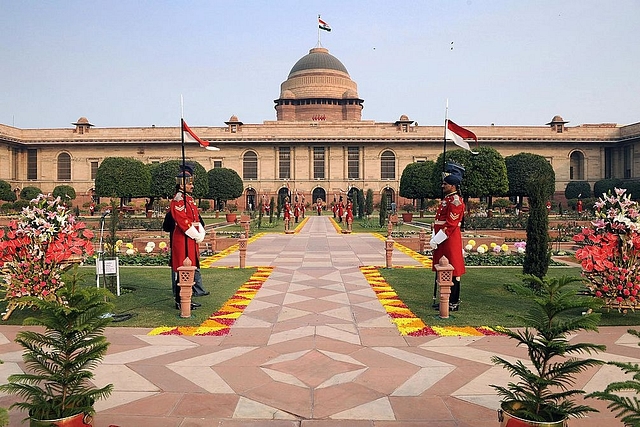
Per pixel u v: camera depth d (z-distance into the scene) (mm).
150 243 16078
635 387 3248
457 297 8680
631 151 60906
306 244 21219
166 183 42875
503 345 6598
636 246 8273
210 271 13266
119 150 64188
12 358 6062
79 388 3918
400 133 62938
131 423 4305
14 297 7914
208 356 6109
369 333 7172
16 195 59188
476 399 4824
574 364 3547
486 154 36688
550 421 3492
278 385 5164
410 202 63125
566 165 63031
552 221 31422
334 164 63906
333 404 4699
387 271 13266
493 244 17062
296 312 8461
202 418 4406
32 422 3527
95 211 52531
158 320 7934
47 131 63844
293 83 79688
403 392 4984
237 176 55719
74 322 3717
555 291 3727
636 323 7852
